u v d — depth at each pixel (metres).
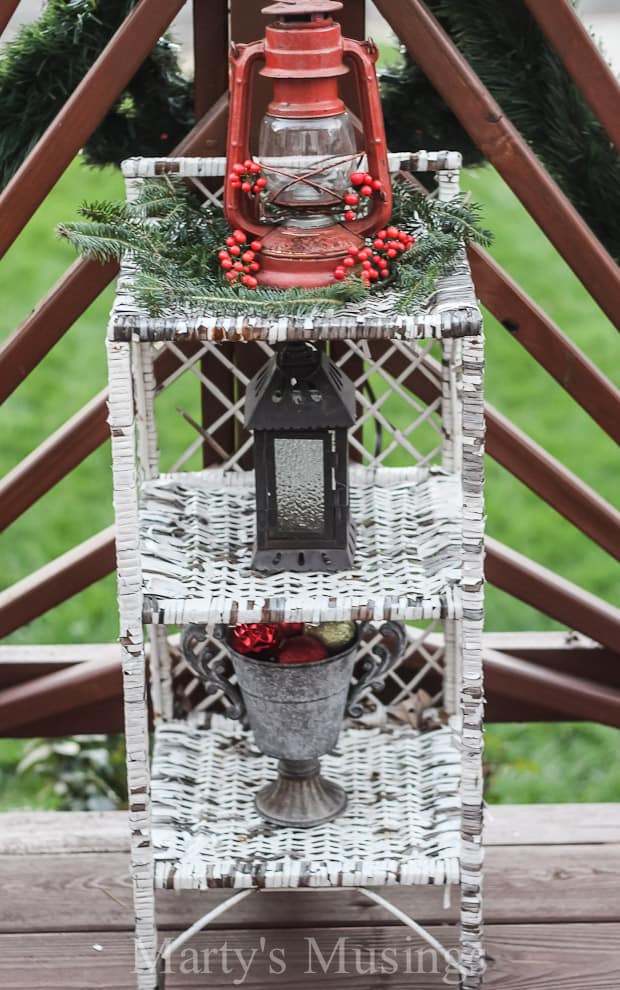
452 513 2.02
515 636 2.53
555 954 2.10
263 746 1.98
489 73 2.15
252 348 2.21
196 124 2.07
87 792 2.73
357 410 2.35
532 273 5.06
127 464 1.66
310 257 1.70
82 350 4.72
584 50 1.98
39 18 2.14
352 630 1.97
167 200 1.87
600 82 2.00
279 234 1.72
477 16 2.11
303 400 1.76
